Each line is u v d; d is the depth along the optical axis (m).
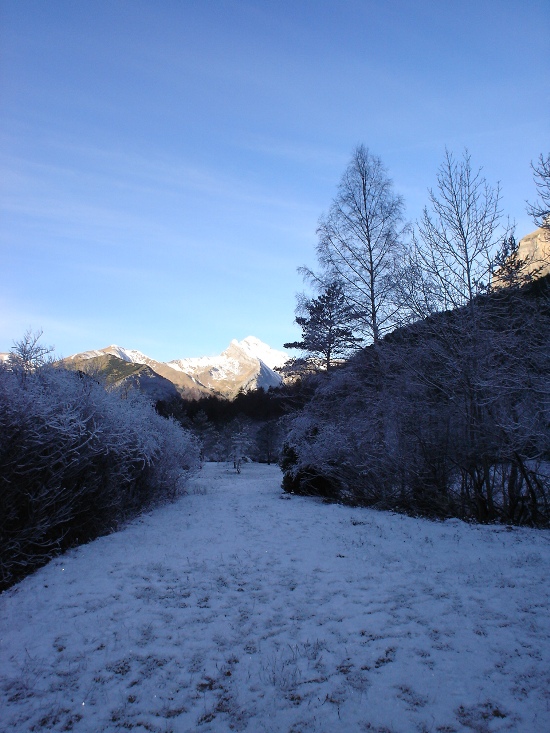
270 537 8.34
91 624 4.70
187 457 15.39
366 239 15.70
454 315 10.09
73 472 7.52
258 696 3.42
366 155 16.12
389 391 12.41
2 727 3.17
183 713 3.27
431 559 6.48
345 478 13.16
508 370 9.20
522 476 9.28
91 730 3.12
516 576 5.54
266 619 4.73
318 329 18.25
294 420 16.59
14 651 4.19
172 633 4.47
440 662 3.71
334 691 3.41
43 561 6.87
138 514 11.06
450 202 10.40
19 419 6.27
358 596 5.21
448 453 10.41
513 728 2.92
